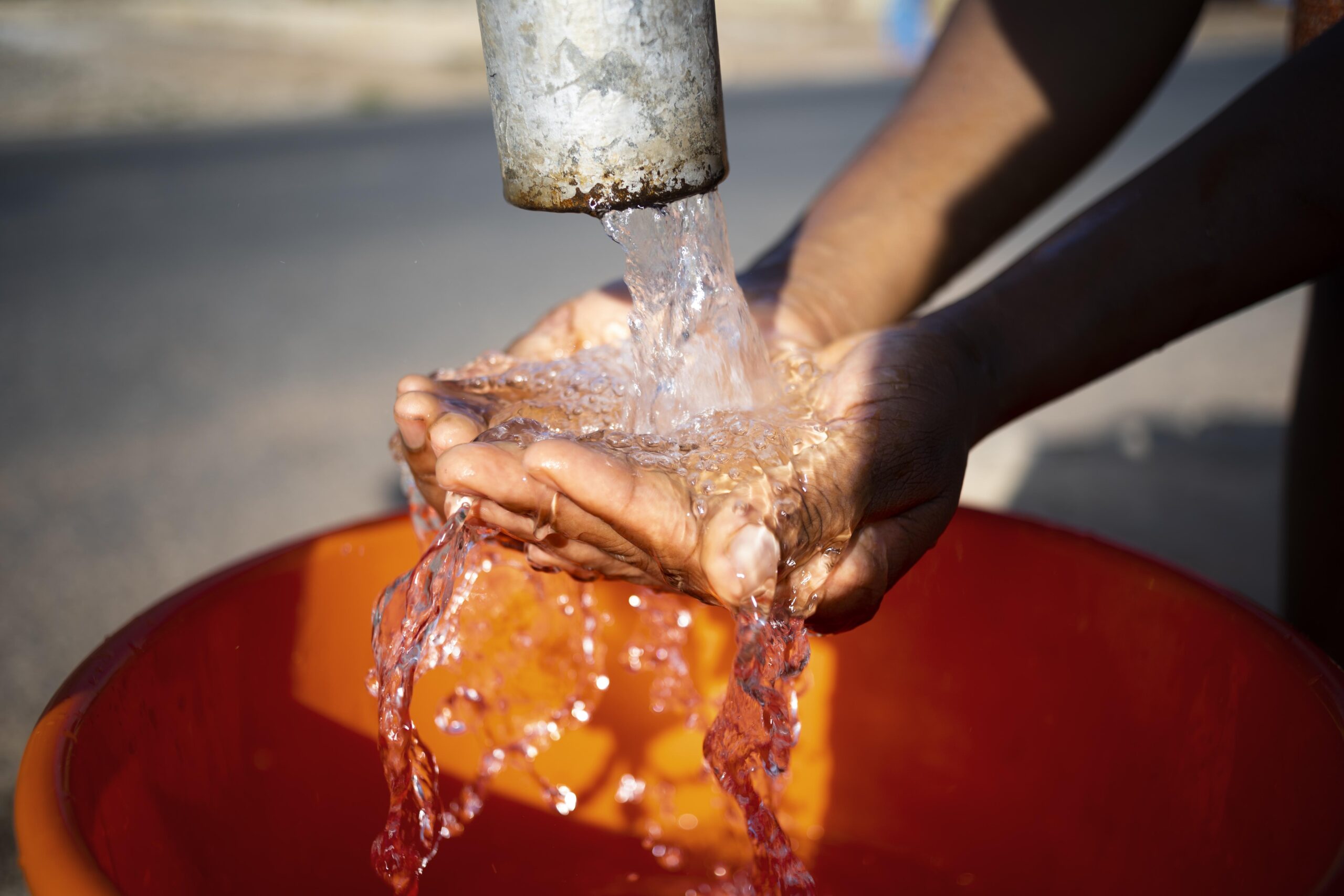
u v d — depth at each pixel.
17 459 1.44
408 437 0.49
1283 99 0.50
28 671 0.98
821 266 0.61
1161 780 0.52
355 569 0.59
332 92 4.52
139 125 3.87
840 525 0.45
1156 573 0.54
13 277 2.24
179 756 0.50
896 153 0.64
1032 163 0.63
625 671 0.64
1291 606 0.62
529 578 0.61
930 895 0.59
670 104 0.43
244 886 0.52
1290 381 1.61
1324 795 0.43
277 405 1.59
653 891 0.60
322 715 0.58
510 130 0.44
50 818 0.41
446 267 2.25
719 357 0.51
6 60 4.81
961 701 0.60
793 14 7.72
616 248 2.38
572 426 0.51
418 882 0.58
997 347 0.51
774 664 0.46
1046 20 0.63
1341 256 0.50
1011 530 0.58
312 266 2.28
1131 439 1.42
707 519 0.43
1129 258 0.51
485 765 0.62
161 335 1.89
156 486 1.36
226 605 0.54
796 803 0.64
